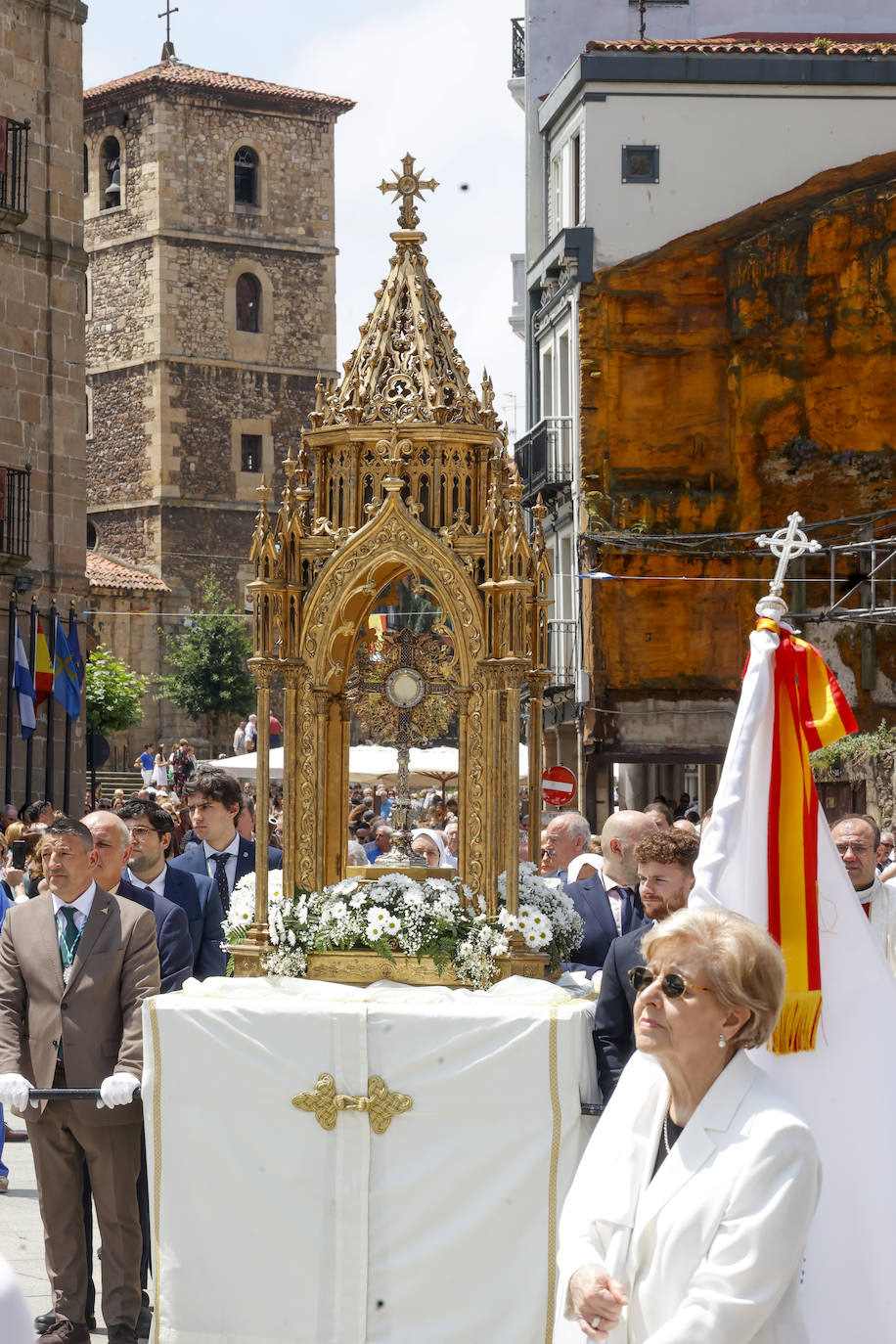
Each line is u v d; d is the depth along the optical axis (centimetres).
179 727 5631
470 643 655
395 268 699
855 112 3197
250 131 6191
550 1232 567
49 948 697
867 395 3150
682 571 3158
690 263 3200
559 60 3781
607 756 3133
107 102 6138
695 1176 367
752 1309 353
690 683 3142
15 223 2847
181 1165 596
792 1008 495
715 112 3197
